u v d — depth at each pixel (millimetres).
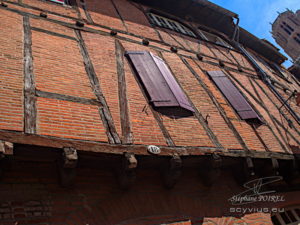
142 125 4238
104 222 3268
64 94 3994
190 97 5613
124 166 3492
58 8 6156
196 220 3922
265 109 6879
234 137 5152
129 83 4984
